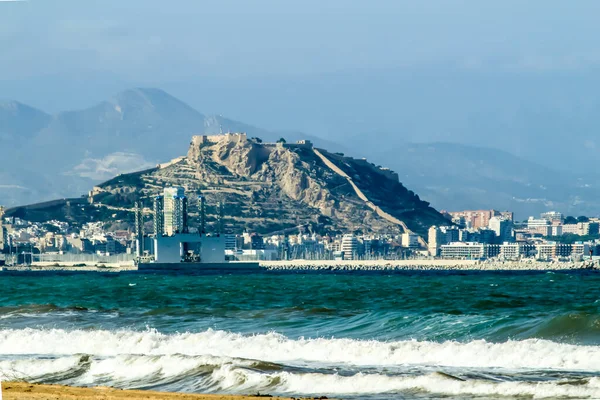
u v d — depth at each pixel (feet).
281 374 613.52
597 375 609.01
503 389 558.97
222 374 628.69
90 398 533.14
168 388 604.90
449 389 568.00
